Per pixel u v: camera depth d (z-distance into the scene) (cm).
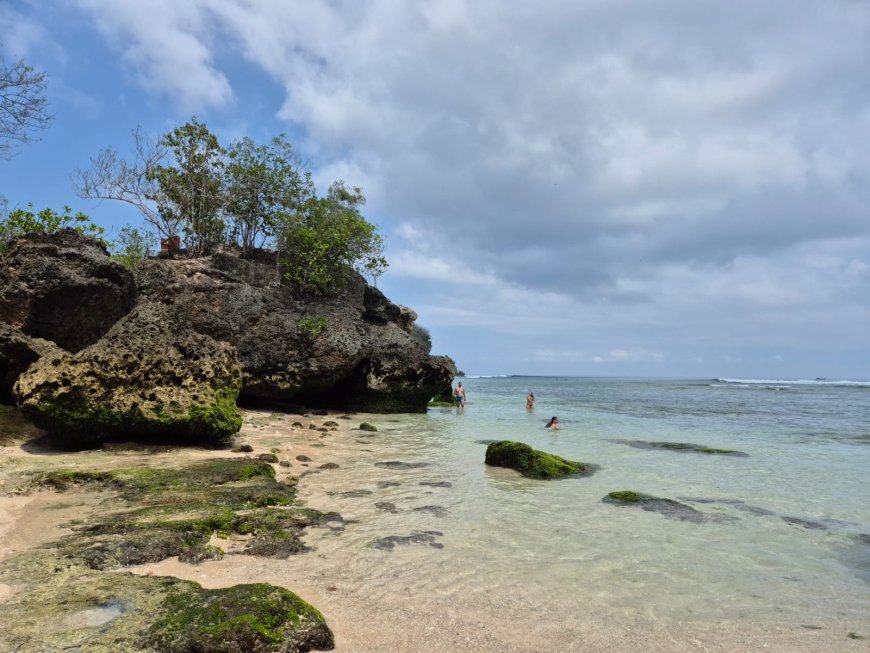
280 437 1812
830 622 616
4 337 1507
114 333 1517
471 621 586
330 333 2822
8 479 1007
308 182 3291
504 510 1054
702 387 9312
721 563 802
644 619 611
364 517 967
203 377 1522
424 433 2255
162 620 489
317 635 510
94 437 1319
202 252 3055
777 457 1750
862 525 1008
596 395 6206
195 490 1011
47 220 2383
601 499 1162
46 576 601
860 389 8375
